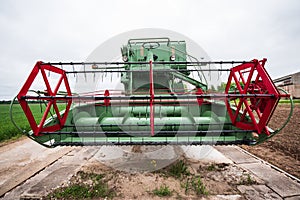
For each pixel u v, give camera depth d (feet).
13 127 34.22
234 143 11.54
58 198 10.71
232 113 15.12
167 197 10.60
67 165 15.67
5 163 16.60
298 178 12.58
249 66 13.03
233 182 12.19
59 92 14.51
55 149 20.51
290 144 20.25
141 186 11.84
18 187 12.10
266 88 11.23
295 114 40.27
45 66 12.90
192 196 10.66
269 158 16.44
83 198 10.64
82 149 20.11
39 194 11.18
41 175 13.83
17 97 10.46
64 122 14.42
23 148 22.00
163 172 13.89
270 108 10.58
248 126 12.64
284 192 10.94
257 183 12.02
